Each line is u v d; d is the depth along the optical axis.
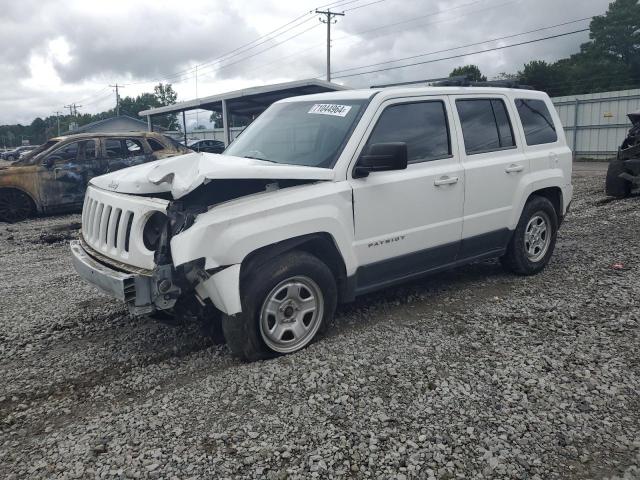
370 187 4.44
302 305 4.16
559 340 4.25
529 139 5.91
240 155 4.89
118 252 4.07
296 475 2.78
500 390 3.52
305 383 3.66
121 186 4.21
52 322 5.19
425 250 4.94
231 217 3.73
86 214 4.74
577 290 5.43
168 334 4.75
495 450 2.92
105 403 3.62
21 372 4.14
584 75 58.31
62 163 12.38
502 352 4.07
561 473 2.75
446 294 5.47
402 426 3.16
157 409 3.44
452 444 2.98
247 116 27.20
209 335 4.63
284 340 4.12
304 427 3.17
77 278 6.85
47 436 3.25
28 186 12.03
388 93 4.72
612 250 7.01
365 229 4.45
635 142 11.59
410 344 4.25
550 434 3.05
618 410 3.27
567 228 8.76
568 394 3.45
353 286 4.48
